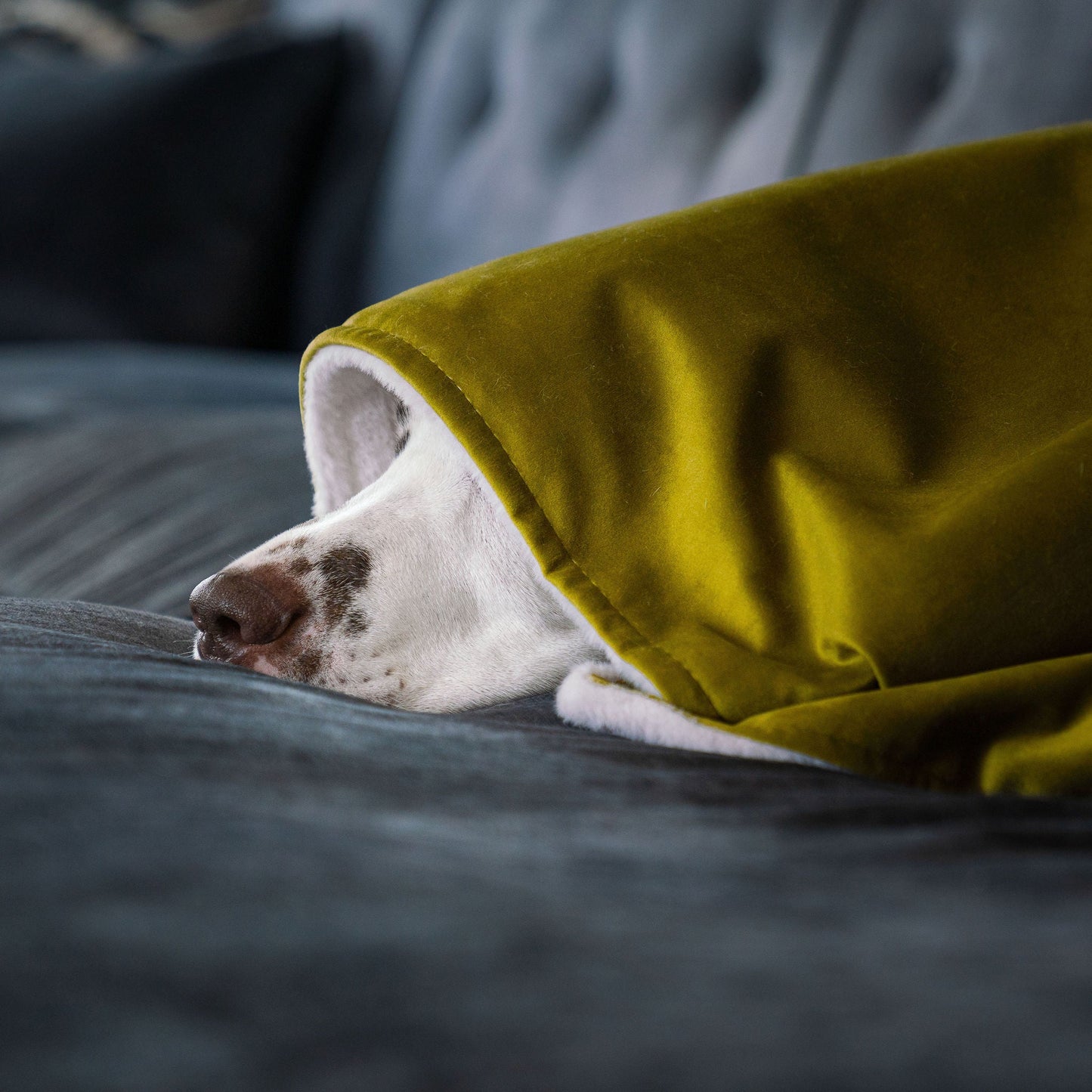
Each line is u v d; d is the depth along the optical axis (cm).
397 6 319
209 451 176
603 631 79
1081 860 46
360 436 114
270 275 321
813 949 34
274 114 317
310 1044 27
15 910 32
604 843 44
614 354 88
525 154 266
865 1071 27
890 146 197
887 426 83
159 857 36
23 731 47
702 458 82
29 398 233
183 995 29
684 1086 26
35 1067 25
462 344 89
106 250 302
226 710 54
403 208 299
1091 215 97
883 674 70
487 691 94
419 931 33
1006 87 183
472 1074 26
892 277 94
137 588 136
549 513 84
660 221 96
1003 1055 28
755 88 229
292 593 92
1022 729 67
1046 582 72
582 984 31
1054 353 89
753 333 86
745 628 77
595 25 260
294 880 35
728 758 63
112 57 363
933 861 45
